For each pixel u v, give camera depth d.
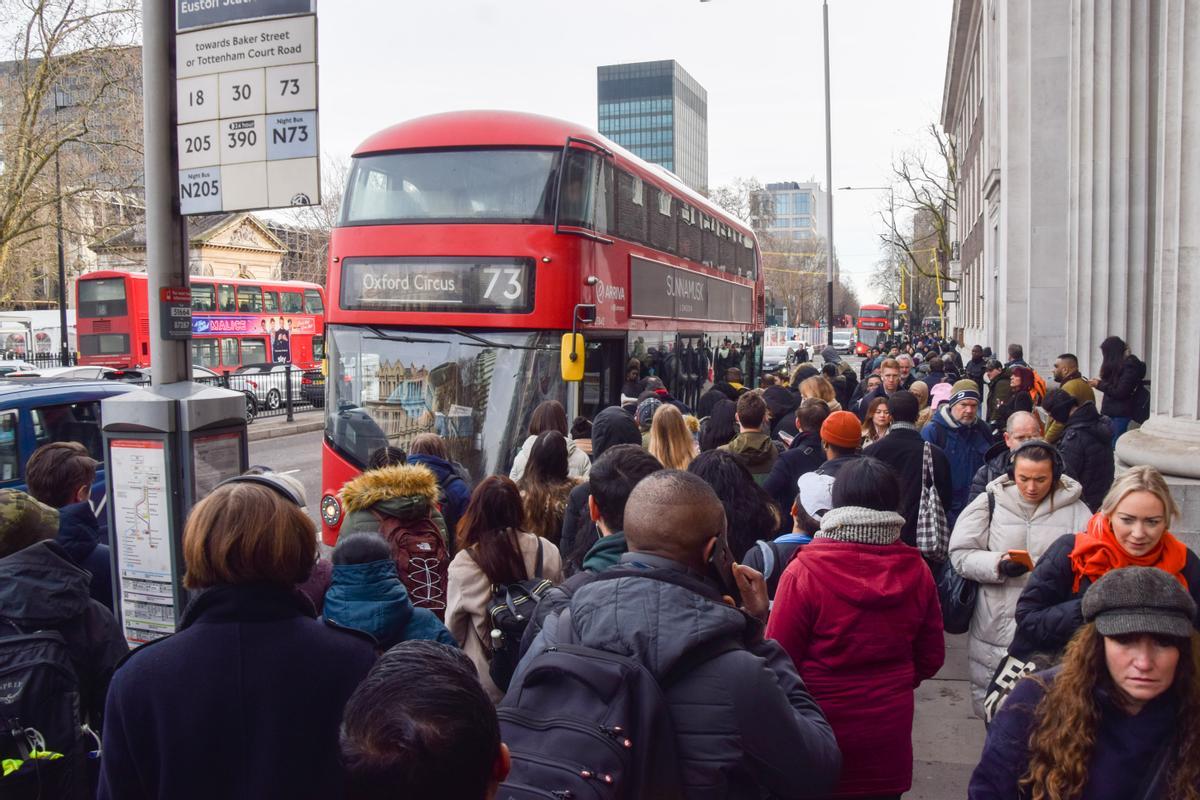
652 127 151.50
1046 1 21.22
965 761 5.50
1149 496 3.55
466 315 9.42
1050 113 21.56
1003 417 11.75
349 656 2.58
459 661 1.81
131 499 4.87
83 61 26.27
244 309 36.28
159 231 5.27
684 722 2.31
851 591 3.52
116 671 2.49
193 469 4.84
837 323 107.69
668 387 13.42
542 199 9.53
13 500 3.38
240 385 28.41
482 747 1.67
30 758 3.03
